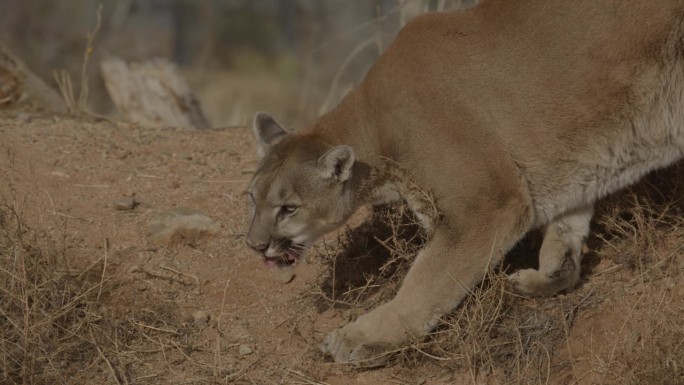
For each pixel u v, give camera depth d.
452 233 9.92
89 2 32.16
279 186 9.99
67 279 10.41
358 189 10.36
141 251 11.24
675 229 10.70
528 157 10.05
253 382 9.64
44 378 9.40
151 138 13.98
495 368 9.70
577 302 10.15
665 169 11.20
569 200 10.32
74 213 11.75
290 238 10.13
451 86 10.03
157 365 9.79
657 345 9.23
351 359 9.81
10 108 15.55
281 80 31.09
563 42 10.07
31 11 30.69
